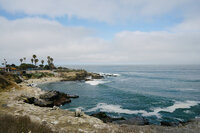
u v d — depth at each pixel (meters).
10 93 19.81
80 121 9.92
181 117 20.31
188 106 25.48
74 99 32.84
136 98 33.31
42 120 8.61
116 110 24.28
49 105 23.97
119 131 9.23
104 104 28.28
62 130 7.50
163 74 109.44
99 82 67.56
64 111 12.94
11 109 11.51
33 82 60.41
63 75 85.31
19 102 14.63
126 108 25.39
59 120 9.74
